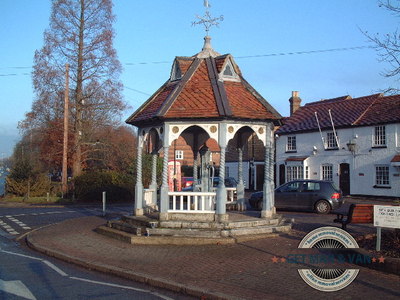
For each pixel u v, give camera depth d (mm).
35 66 31641
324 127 33312
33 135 36906
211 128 12547
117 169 34906
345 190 31953
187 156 48219
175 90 13203
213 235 11664
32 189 30594
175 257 9938
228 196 16500
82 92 32344
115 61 32719
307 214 19719
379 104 31562
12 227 16781
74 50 32125
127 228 12828
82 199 29516
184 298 7145
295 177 35688
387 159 28938
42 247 11641
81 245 11828
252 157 41719
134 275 8398
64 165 29875
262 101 13547
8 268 9430
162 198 12539
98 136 34719
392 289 6996
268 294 6867
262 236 11914
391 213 8828
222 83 13516
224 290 7141
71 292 7391
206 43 14852
